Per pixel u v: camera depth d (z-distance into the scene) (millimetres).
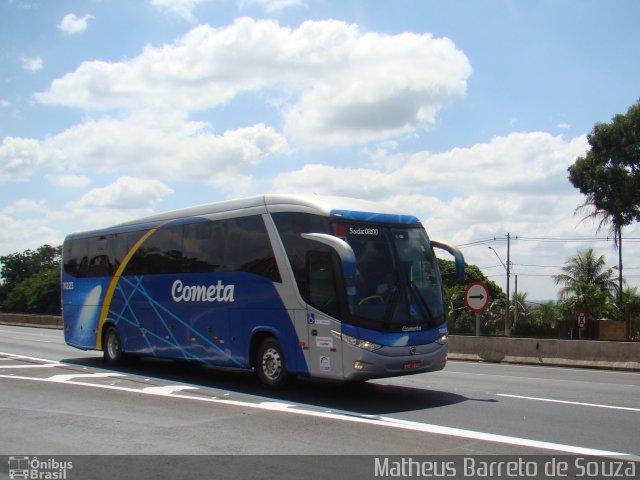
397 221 12102
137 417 9758
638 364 17547
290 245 12172
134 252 16609
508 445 8008
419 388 13117
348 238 11320
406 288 11602
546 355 19266
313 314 11500
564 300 53656
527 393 12484
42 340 28750
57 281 74062
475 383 14062
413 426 9125
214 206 14383
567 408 10688
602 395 12297
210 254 14164
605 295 51906
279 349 12352
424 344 11469
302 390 12672
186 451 7695
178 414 10008
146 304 15945
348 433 8656
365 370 10797
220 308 13680
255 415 9930
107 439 8320
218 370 16562
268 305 12492
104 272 17656
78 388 12773
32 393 12094
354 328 10867
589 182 40812
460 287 60906
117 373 15492
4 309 82000
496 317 61875
